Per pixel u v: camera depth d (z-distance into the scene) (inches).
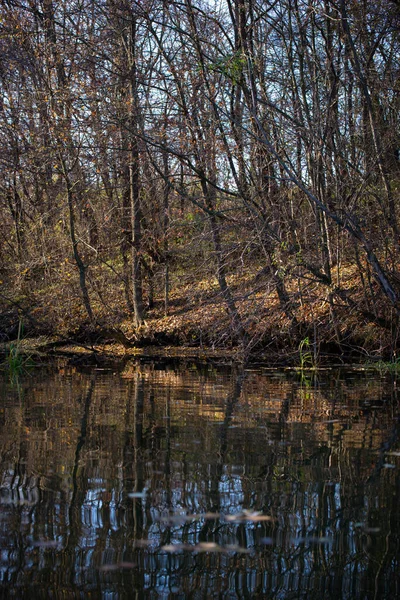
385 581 94.0
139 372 439.2
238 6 503.8
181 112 538.0
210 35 554.3
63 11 640.4
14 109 703.1
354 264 580.4
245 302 530.9
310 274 510.0
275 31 563.2
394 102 526.3
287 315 509.4
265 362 511.5
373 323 509.0
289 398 287.4
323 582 93.4
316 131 496.7
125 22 610.5
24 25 672.4
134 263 708.7
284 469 154.1
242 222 485.7
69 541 108.0
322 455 168.6
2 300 764.6
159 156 634.8
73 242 696.4
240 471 152.0
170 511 122.6
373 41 545.6
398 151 540.4
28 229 808.3
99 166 652.7
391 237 481.1
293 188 526.9
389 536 110.5
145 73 598.9
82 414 240.4
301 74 531.5
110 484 140.7
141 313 709.3
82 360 554.3
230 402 274.2
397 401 276.2
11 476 147.3
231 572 97.3
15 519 118.3
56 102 620.4
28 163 723.4
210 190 556.4
